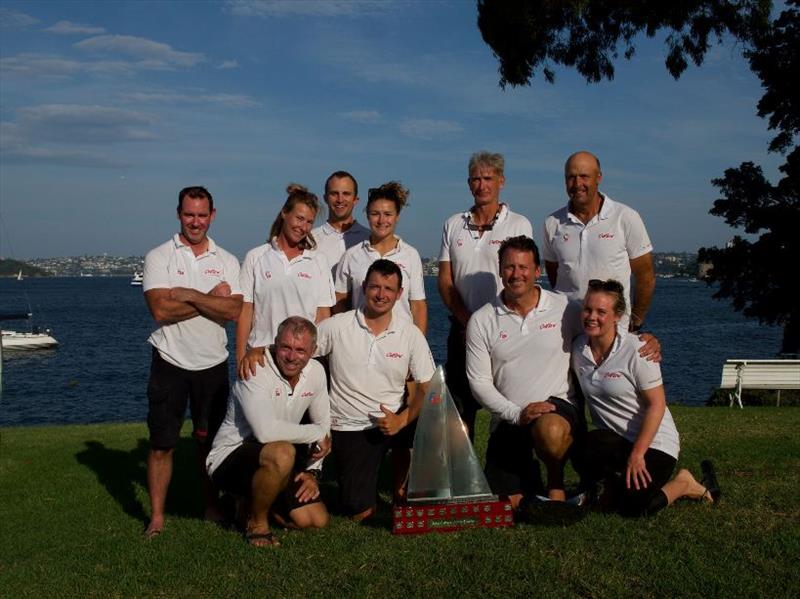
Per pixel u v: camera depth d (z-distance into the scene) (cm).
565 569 438
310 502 539
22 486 705
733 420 974
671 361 3556
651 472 519
